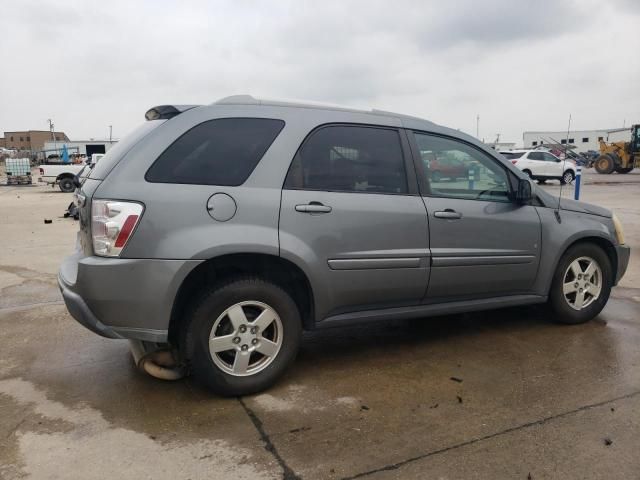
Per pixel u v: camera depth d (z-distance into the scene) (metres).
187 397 3.39
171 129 3.24
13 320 5.03
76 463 2.66
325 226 3.46
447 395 3.41
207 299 3.21
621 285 6.32
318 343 4.40
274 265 3.49
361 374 3.76
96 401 3.33
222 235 3.16
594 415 3.13
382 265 3.67
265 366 3.43
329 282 3.52
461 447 2.80
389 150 3.83
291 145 3.46
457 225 3.97
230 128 3.38
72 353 4.17
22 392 3.47
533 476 2.55
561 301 4.64
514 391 3.46
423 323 4.91
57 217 13.97
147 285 3.06
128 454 2.74
